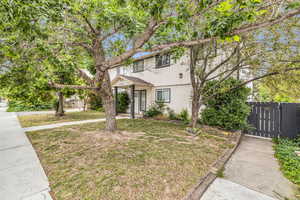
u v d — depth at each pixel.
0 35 2.96
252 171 3.30
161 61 11.56
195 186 2.61
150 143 4.92
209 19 2.89
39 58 3.61
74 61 4.29
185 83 9.94
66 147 4.53
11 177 2.87
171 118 10.26
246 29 2.16
